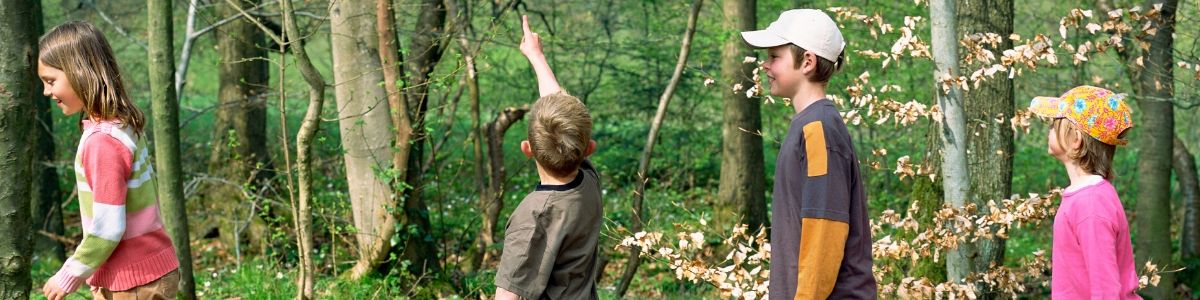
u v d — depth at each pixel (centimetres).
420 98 674
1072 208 292
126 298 277
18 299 330
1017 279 440
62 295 265
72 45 266
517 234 253
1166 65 693
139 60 1243
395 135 612
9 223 325
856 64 1007
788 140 251
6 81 320
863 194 254
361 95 611
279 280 649
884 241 429
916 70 1014
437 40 664
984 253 512
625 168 1335
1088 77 921
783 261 248
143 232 278
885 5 985
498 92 1293
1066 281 294
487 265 891
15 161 324
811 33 252
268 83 1010
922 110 414
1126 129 291
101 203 263
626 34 1245
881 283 438
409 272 642
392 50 594
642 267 1016
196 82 1655
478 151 851
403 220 638
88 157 265
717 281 419
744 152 1016
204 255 924
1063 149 297
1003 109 521
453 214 995
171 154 524
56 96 271
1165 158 860
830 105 252
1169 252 873
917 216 545
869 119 457
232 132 653
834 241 239
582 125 254
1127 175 1368
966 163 415
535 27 1057
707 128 1344
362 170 622
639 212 711
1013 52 409
